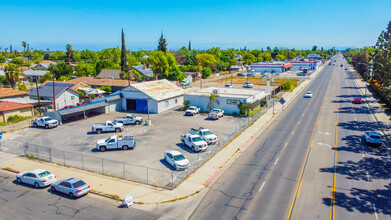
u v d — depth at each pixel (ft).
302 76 416.67
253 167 90.63
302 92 267.39
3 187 78.95
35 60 606.14
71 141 119.55
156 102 176.35
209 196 71.92
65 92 204.33
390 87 189.98
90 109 178.91
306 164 92.63
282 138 122.72
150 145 113.91
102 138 123.85
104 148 107.04
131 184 78.89
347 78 382.22
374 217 61.41
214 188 76.23
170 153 92.99
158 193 73.61
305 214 62.80
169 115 171.12
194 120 157.69
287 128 139.54
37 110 181.57
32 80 368.07
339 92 260.83
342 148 108.27
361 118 158.71
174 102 197.26
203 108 182.60
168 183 79.15
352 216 61.77
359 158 97.60
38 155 102.53
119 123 137.39
